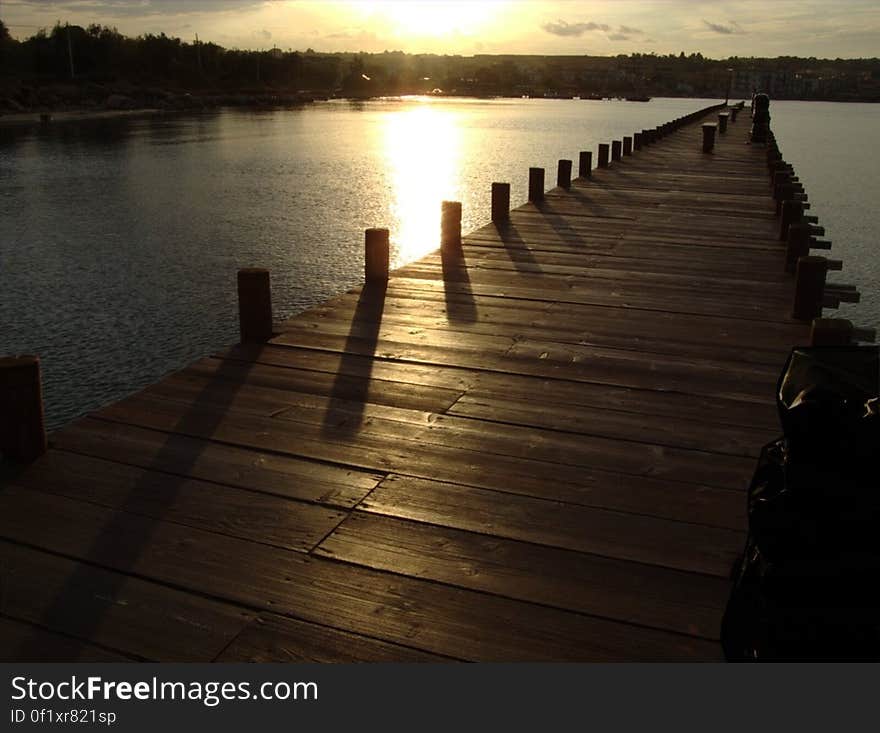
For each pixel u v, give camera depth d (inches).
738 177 598.5
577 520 128.1
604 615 105.3
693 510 131.0
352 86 7352.4
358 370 193.3
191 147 1953.7
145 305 646.5
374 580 112.3
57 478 139.0
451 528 125.6
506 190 410.6
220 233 906.7
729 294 267.3
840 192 1339.8
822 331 188.7
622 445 154.7
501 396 178.4
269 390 180.1
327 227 933.8
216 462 145.9
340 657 97.7
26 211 1048.2
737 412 170.1
